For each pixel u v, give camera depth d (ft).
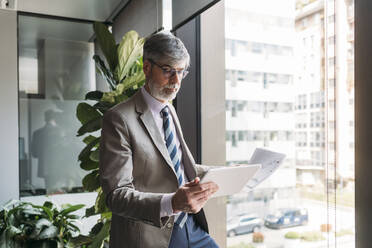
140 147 4.00
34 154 10.46
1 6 9.88
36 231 7.14
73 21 11.10
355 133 4.15
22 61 10.45
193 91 8.62
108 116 4.06
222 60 7.56
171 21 8.48
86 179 7.30
